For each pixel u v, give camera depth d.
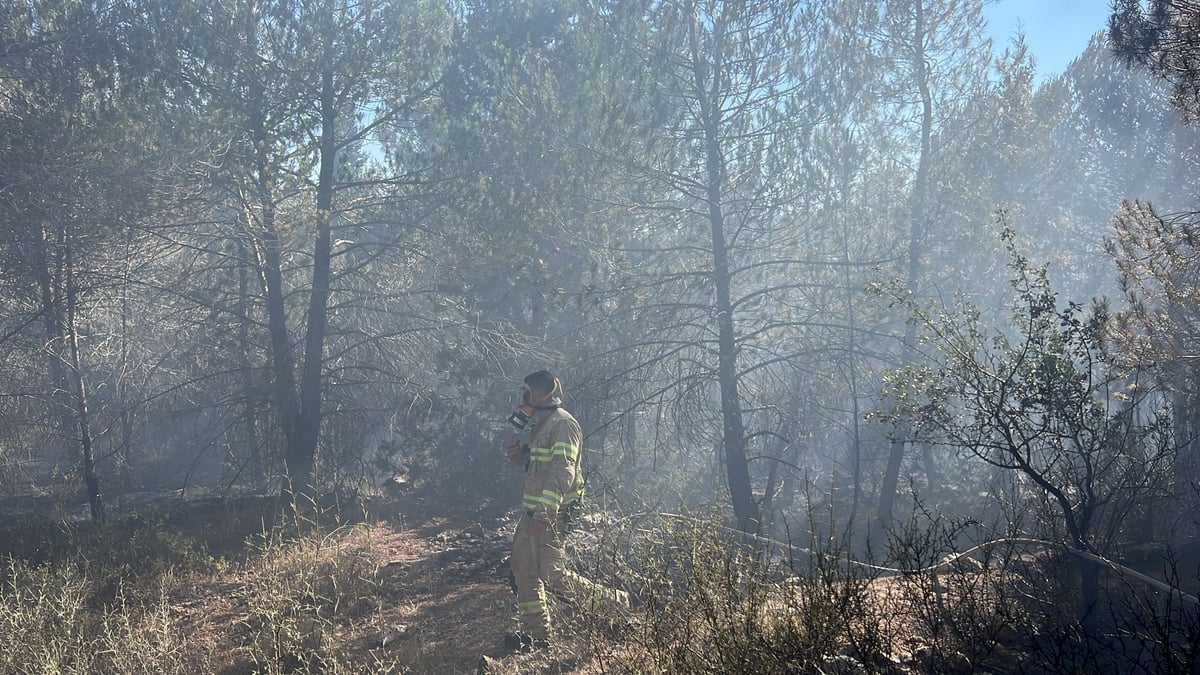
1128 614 5.51
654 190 13.91
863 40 14.21
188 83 14.52
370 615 8.47
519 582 6.33
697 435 14.76
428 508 15.49
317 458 16.89
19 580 9.31
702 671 4.01
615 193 14.02
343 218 16.97
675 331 14.73
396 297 16.20
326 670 6.44
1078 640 4.52
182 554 10.95
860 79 13.70
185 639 7.73
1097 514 6.80
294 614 7.81
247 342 16.55
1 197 12.44
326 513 14.57
